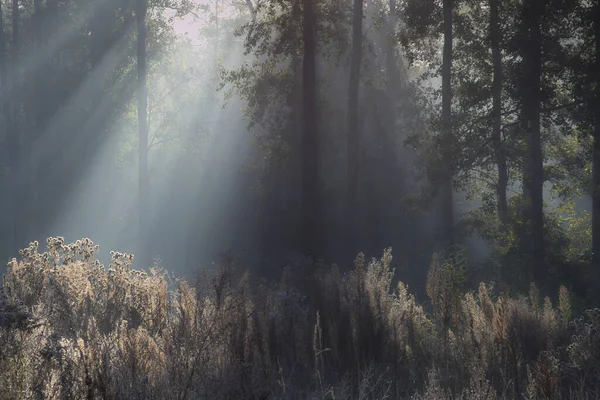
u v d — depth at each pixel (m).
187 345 6.66
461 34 32.66
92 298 8.02
